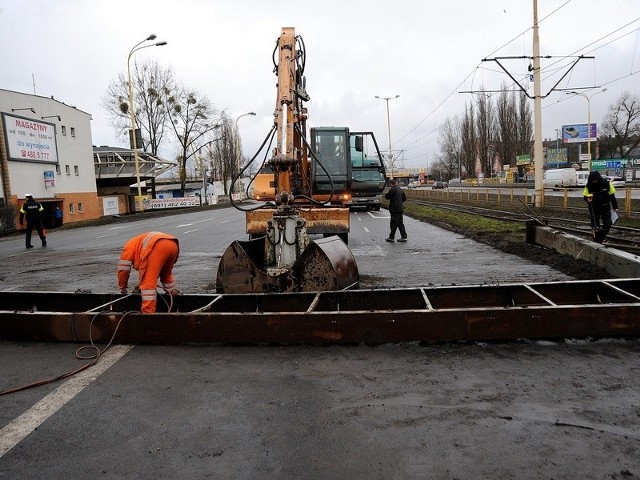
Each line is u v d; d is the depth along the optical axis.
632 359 4.64
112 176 50.12
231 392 4.23
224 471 3.07
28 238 18.83
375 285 8.84
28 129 34.34
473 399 3.94
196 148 62.62
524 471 2.96
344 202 19.66
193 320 5.44
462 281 8.99
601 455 3.10
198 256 13.74
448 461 3.09
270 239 7.79
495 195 45.47
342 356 4.96
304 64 9.08
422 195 60.03
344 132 19.61
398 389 4.18
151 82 58.31
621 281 6.32
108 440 3.50
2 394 4.36
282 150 7.69
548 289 6.45
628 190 19.28
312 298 6.41
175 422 3.73
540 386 4.14
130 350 5.36
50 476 3.08
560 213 23.27
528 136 70.75
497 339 5.20
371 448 3.27
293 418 3.73
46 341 5.71
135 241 6.42
